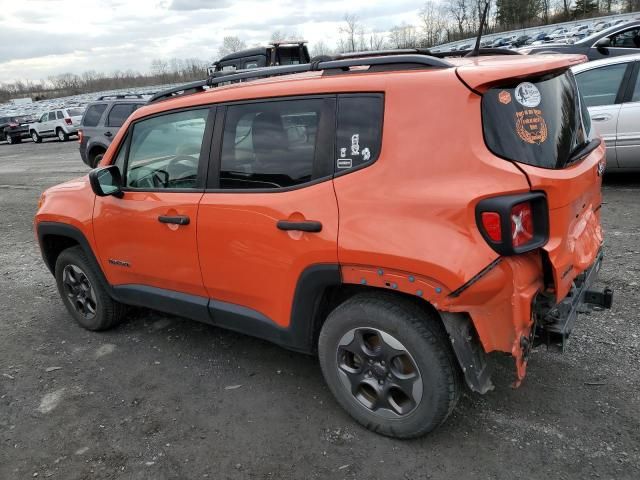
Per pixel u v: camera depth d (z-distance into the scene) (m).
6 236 7.88
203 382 3.46
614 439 2.62
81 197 3.93
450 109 2.31
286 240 2.75
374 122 2.52
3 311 4.91
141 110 3.57
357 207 2.51
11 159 19.72
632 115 6.43
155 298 3.64
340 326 2.71
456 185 2.27
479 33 2.93
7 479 2.72
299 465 2.65
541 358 3.32
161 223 3.34
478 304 2.28
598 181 2.95
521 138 2.28
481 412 2.89
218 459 2.74
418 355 2.49
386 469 2.57
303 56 14.95
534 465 2.51
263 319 3.05
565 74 2.80
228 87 3.17
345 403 2.87
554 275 2.35
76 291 4.30
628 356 3.26
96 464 2.78
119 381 3.55
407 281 2.38
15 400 3.42
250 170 2.95
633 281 4.20
